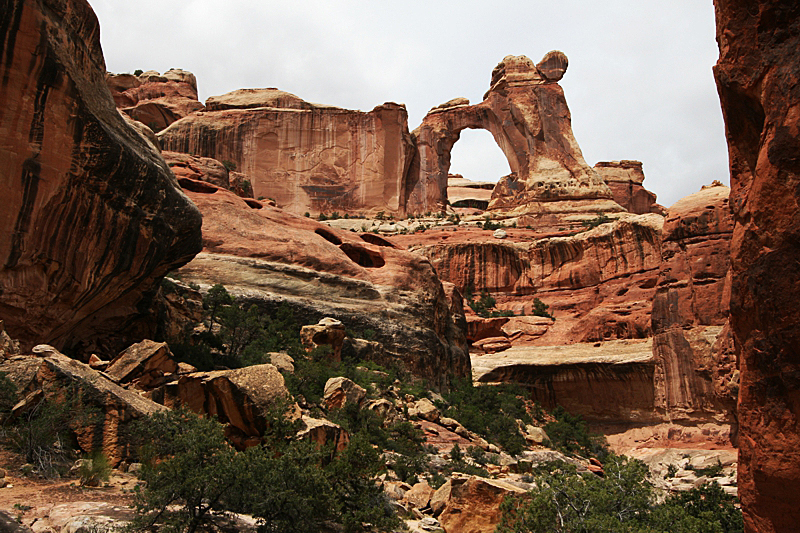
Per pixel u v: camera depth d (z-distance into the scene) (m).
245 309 37.47
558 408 58.91
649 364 56.31
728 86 8.80
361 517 15.13
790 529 7.96
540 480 17.09
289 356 31.64
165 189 24.27
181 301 32.22
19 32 18.45
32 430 14.32
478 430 37.75
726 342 43.59
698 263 54.28
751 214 8.14
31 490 12.82
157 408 16.45
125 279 23.97
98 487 13.71
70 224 20.55
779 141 7.70
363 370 35.44
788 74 7.74
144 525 11.47
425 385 42.09
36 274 19.83
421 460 24.70
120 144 21.44
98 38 21.70
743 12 8.51
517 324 73.25
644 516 16.84
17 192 18.66
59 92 19.45
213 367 28.20
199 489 12.13
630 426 57.53
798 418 7.68
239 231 42.22
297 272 41.28
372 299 42.81
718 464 45.72
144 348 19.77
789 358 7.74
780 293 7.71
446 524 17.41
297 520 13.01
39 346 16.75
